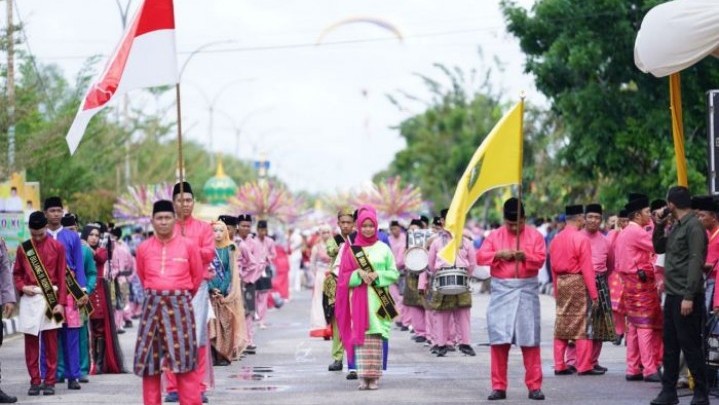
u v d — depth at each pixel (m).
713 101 22.86
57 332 24.97
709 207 22.39
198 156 116.38
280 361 31.41
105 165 68.50
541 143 70.00
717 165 22.84
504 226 23.23
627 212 25.97
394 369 28.97
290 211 77.94
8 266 23.69
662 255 24.84
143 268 18.70
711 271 22.42
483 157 22.83
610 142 48.38
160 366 18.44
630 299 25.55
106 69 21.05
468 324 32.75
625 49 47.81
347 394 24.02
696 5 21.69
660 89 47.81
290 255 75.69
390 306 24.73
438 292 31.95
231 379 27.11
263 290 43.47
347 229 26.94
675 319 21.39
